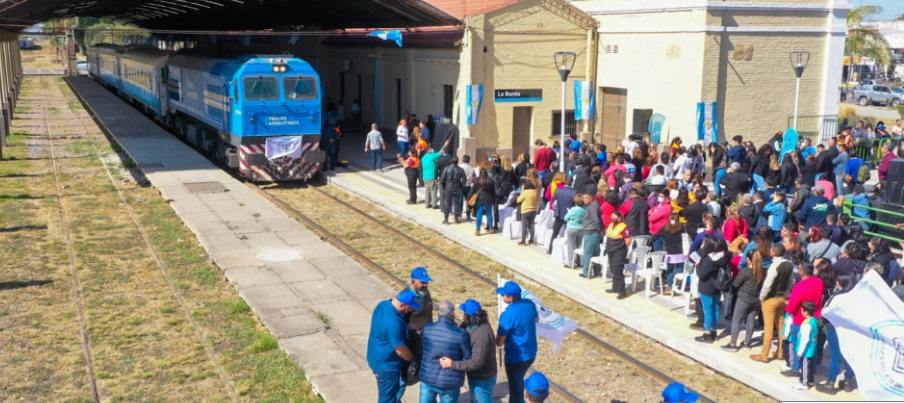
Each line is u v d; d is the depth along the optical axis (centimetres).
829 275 1055
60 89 6306
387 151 3077
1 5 2489
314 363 1098
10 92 4300
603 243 1496
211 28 5412
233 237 1759
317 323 1251
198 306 1342
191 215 1955
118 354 1139
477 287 1491
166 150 2959
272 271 1523
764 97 2461
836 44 2516
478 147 2723
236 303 1338
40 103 5069
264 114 2395
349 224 1975
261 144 2420
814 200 1524
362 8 2927
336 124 3556
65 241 1722
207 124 2795
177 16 4997
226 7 3828
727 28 2350
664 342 1203
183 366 1106
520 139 2811
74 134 3547
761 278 1104
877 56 4550
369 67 3478
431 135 2880
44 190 2277
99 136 3475
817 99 2552
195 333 1224
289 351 1139
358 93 3688
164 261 1595
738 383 1079
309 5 3241
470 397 925
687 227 1420
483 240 1762
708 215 1234
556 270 1533
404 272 1578
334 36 3725
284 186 2477
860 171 1964
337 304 1347
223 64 2592
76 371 1073
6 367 1082
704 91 2355
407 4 2603
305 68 2444
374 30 3033
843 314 944
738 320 1128
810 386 1017
